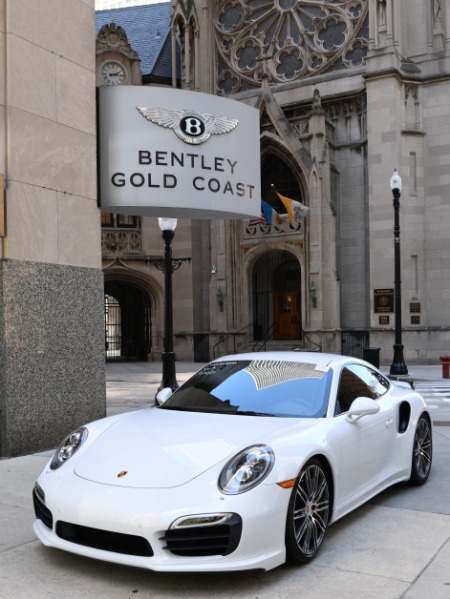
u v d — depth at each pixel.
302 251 27.45
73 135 8.88
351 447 5.13
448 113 25.86
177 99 9.71
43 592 3.99
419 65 26.45
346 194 27.80
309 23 29.48
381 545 4.80
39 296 8.20
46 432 8.19
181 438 4.63
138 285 31.06
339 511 4.95
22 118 8.13
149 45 34.66
